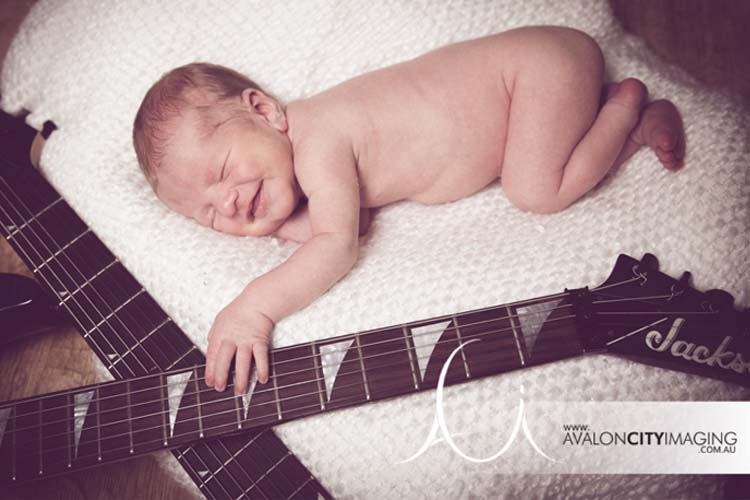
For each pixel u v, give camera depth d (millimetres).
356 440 1095
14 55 1566
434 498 1071
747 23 1862
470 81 1275
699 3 1905
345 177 1227
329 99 1284
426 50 1498
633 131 1304
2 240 1661
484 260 1196
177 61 1519
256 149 1212
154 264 1287
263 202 1236
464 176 1319
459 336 1106
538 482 1071
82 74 1516
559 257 1181
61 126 1542
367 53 1520
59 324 1521
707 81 1769
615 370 1091
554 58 1239
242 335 1112
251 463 1113
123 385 1145
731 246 1149
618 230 1199
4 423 1128
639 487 1099
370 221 1384
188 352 1203
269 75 1525
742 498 1097
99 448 1102
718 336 1078
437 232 1324
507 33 1301
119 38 1521
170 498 1329
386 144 1273
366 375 1097
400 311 1154
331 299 1183
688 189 1206
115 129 1479
